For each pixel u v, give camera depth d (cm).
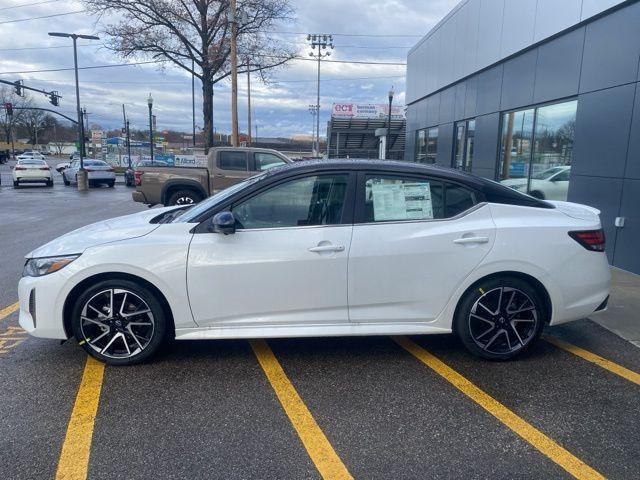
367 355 434
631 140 710
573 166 843
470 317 408
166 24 2311
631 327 503
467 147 1373
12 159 8025
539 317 413
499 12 1104
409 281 398
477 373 401
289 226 397
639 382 388
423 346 456
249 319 397
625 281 672
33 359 416
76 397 356
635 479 274
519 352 418
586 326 509
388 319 403
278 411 341
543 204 425
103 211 1588
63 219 1366
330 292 394
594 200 791
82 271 383
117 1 2272
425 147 1777
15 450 294
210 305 391
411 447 302
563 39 875
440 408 347
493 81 1165
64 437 307
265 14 2416
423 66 1736
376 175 405
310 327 401
